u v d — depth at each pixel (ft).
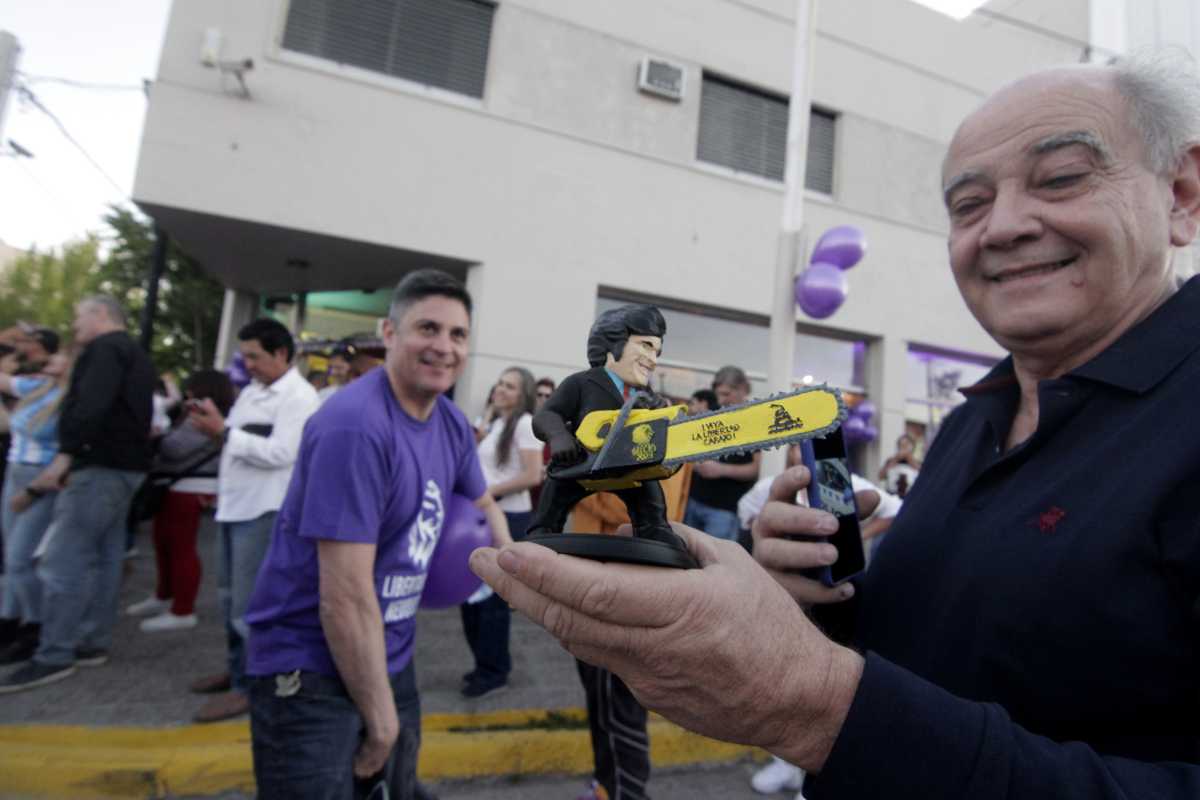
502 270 20.85
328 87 19.26
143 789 7.93
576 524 5.84
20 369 13.87
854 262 14.39
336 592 4.49
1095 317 2.79
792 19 24.97
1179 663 2.15
